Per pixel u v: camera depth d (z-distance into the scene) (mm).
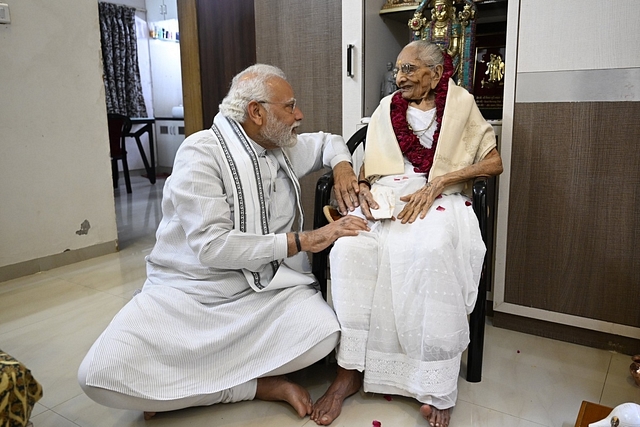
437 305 1536
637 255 1914
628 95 1836
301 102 2734
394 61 2693
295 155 2010
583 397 1730
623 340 2010
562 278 2074
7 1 2764
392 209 1720
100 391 1447
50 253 3076
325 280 1923
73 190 3158
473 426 1583
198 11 3102
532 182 2064
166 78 6977
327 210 1865
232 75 3078
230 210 1654
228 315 1627
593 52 1869
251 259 1585
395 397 1749
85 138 3191
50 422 1628
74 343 2143
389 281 1641
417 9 2293
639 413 1271
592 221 1977
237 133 1688
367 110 2523
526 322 2203
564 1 1888
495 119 2412
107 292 2705
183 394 1552
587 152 1941
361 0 2371
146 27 6938
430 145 1925
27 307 2514
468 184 1925
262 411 1673
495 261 2201
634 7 1776
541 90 1986
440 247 1543
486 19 2445
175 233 1722
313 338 1600
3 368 1135
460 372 1899
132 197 5355
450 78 1941
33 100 2918
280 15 2709
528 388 1786
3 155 2814
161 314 1599
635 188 1877
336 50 2559
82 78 3145
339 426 1589
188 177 1607
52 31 2971
